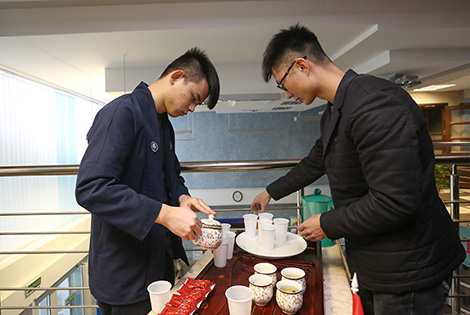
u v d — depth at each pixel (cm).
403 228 82
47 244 443
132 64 393
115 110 96
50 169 148
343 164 90
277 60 99
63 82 484
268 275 91
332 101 97
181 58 113
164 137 122
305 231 98
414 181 75
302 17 282
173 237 122
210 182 855
